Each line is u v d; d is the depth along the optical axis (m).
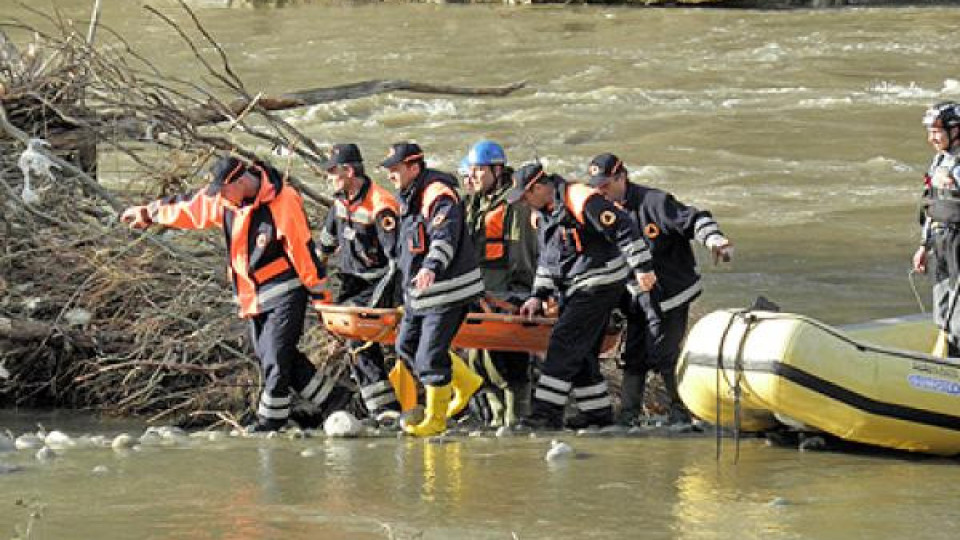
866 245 45.91
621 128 71.31
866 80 85.56
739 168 61.69
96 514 18.39
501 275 26.22
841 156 64.31
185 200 25.05
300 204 24.36
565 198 24.36
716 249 24.69
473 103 78.62
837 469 21.28
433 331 23.98
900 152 65.00
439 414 24.36
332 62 91.88
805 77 86.88
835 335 21.73
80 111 31.64
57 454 22.38
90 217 31.08
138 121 31.39
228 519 18.14
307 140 32.12
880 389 21.42
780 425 23.53
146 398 27.83
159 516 18.28
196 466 21.42
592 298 24.53
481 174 26.09
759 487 20.05
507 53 95.75
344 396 25.53
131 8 115.94
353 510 18.62
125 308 29.11
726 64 91.38
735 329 22.12
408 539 17.16
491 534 17.42
